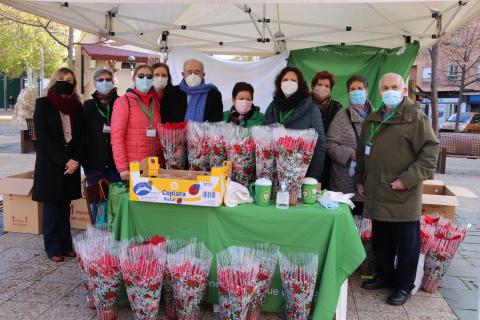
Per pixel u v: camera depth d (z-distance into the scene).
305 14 5.54
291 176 2.71
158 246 2.65
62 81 3.69
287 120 3.14
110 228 3.05
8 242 4.36
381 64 5.94
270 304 2.86
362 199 3.53
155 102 3.45
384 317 2.99
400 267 3.19
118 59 10.19
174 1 2.71
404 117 2.97
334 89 6.07
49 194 3.70
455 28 4.80
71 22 4.76
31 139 10.91
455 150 12.38
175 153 3.04
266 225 2.71
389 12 5.16
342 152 3.40
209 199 2.68
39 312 2.94
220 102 3.94
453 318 2.99
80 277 3.52
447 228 3.46
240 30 6.20
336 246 2.63
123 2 2.79
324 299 2.62
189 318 2.70
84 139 3.84
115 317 2.81
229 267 2.56
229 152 2.88
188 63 3.86
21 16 13.72
